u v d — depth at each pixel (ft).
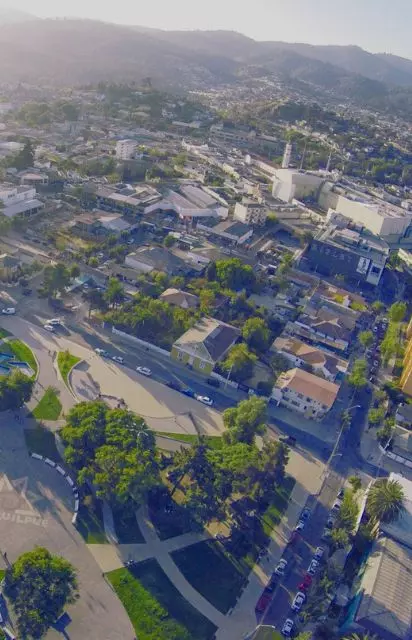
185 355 634.84
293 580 417.08
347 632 373.81
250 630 375.25
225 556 424.87
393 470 550.77
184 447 484.74
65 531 414.82
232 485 446.19
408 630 364.38
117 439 450.30
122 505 418.10
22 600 334.24
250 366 626.64
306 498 494.18
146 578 393.91
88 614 362.12
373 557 418.10
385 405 638.53
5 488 439.63
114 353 636.48
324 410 587.68
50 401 540.11
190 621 372.99
